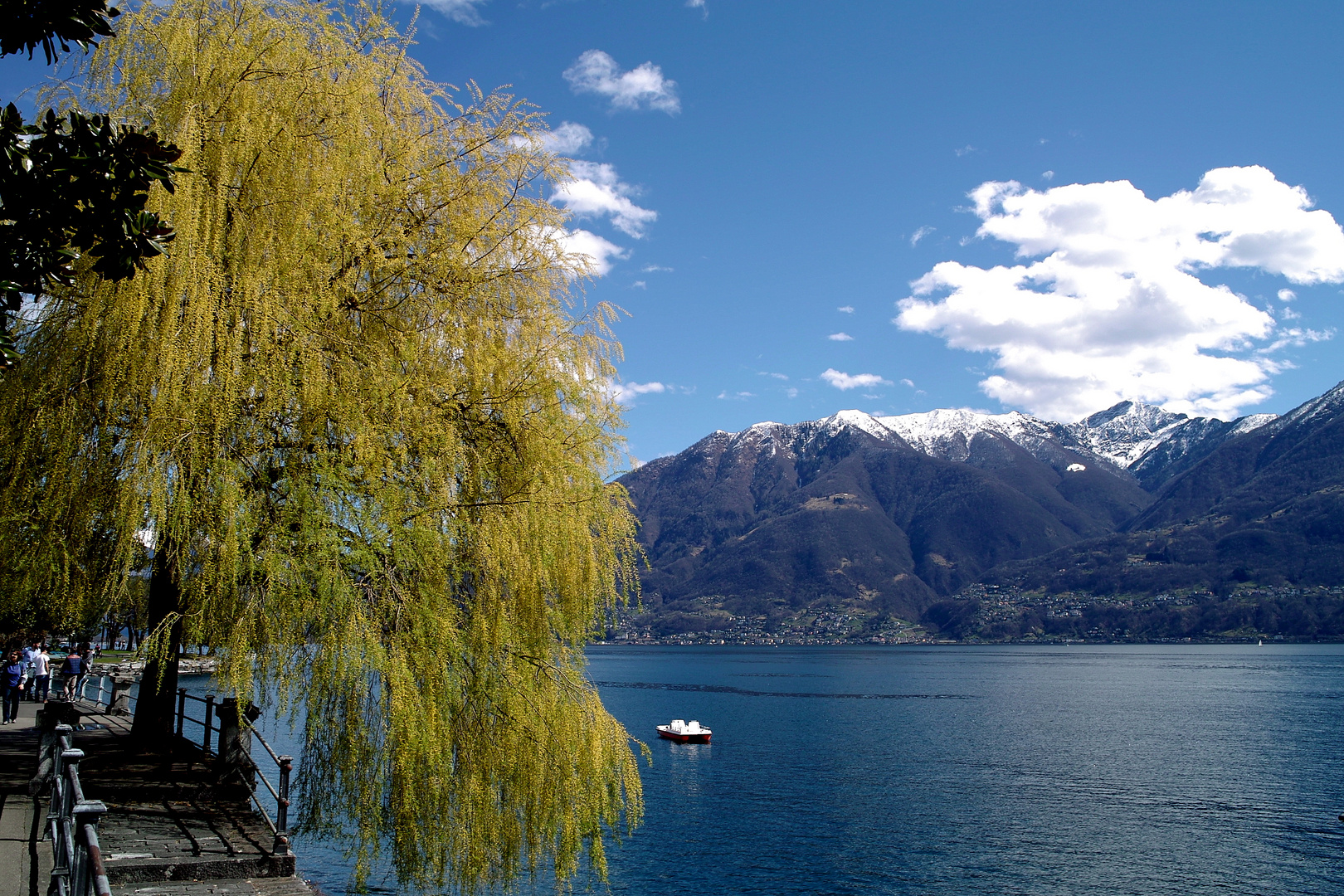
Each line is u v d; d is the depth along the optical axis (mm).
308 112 12258
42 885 9234
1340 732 79625
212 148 11266
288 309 11266
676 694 132875
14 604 10977
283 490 11539
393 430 11844
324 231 11906
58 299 10438
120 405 10367
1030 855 36531
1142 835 40125
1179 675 172375
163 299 10164
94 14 7227
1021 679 166500
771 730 83375
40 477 10617
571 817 12922
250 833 12062
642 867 34281
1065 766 60719
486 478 12836
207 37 11781
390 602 11484
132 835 11797
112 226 7391
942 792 50625
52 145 7105
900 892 31531
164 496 10031
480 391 12758
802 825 41938
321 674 10906
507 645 12758
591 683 14023
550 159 14398
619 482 14086
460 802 12242
